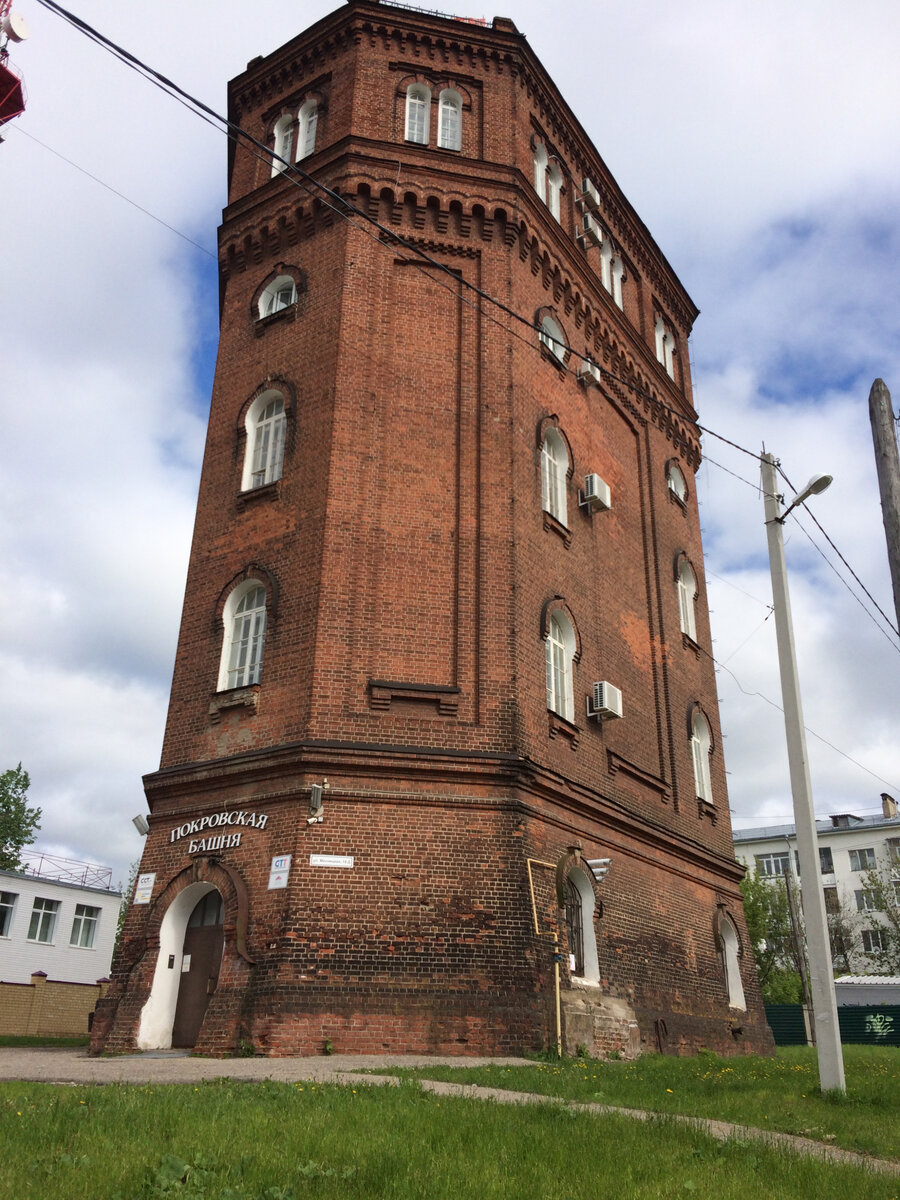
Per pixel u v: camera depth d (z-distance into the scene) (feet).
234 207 87.30
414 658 65.98
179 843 65.16
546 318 85.40
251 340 81.20
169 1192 22.31
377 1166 24.77
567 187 95.14
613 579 87.51
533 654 70.23
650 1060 61.52
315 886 58.13
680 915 82.94
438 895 59.31
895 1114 40.37
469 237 80.43
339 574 66.85
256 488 73.51
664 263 114.62
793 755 52.60
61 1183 22.62
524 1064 50.98
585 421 88.48
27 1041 105.60
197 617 73.00
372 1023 55.11
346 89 84.79
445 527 70.18
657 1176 25.98
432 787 62.23
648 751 86.43
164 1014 62.08
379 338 75.15
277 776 62.23
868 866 246.88
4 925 152.05
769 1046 89.92
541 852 63.87
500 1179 24.57
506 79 87.92
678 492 107.14
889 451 52.21
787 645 55.06
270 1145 26.48
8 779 186.60
